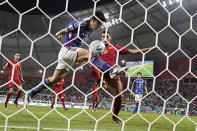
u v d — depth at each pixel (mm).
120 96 3928
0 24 30203
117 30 24422
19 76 7859
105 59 4324
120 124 3932
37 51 31359
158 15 21297
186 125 4969
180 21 20484
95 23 3010
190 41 21156
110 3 22891
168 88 23516
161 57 23406
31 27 30750
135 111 9320
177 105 20438
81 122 3924
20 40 30812
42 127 2812
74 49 2986
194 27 19891
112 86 3975
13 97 25266
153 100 23125
